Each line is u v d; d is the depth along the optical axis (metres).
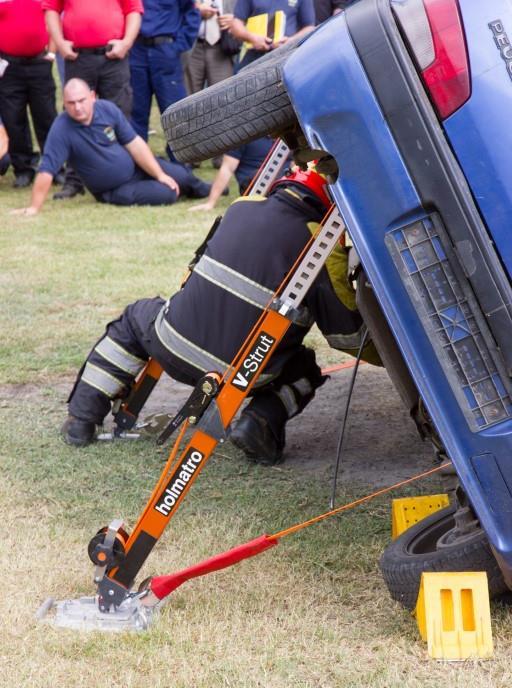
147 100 11.95
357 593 3.52
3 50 11.95
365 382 5.87
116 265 8.35
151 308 4.74
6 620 3.33
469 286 2.98
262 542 3.38
